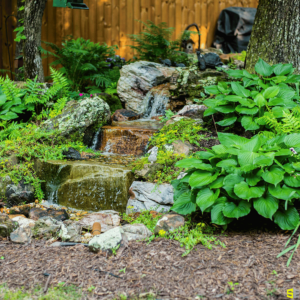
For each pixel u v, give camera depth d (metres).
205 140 4.96
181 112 5.70
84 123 5.46
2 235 3.23
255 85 5.25
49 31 9.12
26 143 5.01
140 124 6.07
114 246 2.83
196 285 2.29
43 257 2.78
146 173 4.19
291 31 5.27
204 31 9.95
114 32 9.45
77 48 7.89
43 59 9.19
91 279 2.42
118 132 5.49
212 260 2.61
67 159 4.86
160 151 4.45
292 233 2.87
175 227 3.16
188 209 3.29
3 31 8.92
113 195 4.22
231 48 9.80
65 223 3.71
